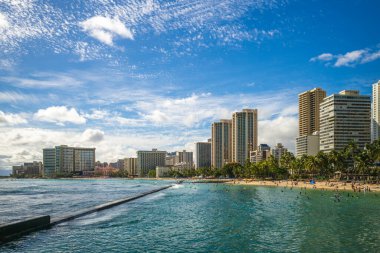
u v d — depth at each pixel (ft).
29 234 155.63
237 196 401.08
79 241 142.72
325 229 168.66
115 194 478.59
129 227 178.29
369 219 199.62
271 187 584.81
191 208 272.92
